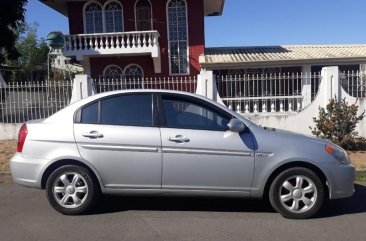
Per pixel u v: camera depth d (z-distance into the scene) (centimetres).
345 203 643
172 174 555
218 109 570
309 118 1194
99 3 2125
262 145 553
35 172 562
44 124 573
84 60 2094
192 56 2133
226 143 551
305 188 556
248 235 502
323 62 1919
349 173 565
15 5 1870
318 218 567
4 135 1241
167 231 516
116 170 557
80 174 563
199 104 571
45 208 616
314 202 556
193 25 2125
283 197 557
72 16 2131
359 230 520
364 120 1169
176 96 573
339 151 571
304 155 552
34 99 1247
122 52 2039
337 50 2084
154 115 566
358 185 767
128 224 541
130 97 575
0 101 1252
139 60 2147
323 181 576
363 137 1149
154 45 2038
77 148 558
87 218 565
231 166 552
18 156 574
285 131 592
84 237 496
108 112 571
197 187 557
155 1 2127
